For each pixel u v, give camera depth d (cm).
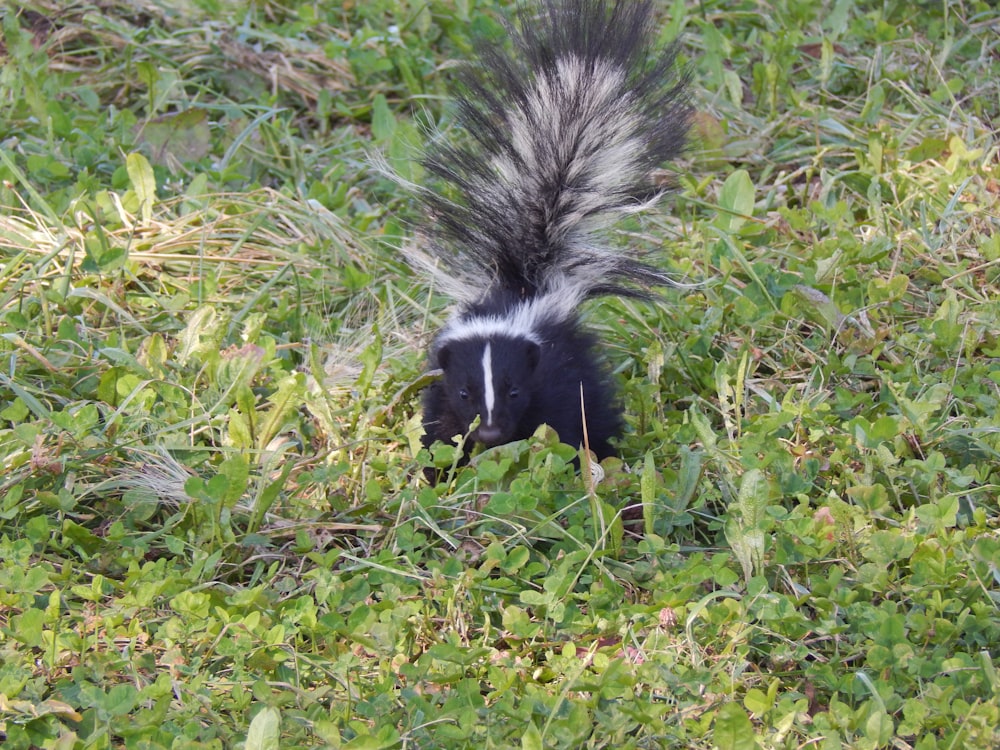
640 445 887
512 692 620
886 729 583
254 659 643
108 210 1076
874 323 991
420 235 1047
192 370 885
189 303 997
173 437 805
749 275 1016
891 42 1364
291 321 1006
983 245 1044
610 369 968
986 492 798
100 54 1328
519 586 728
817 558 726
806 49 1383
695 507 767
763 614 664
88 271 991
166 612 694
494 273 998
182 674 642
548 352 912
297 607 676
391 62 1332
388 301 1038
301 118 1314
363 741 567
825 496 796
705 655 654
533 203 975
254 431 809
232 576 748
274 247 1097
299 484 801
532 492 757
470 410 877
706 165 1220
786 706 613
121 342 925
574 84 970
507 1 1362
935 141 1173
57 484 775
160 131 1193
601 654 643
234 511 773
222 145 1239
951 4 1405
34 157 1115
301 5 1446
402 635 672
